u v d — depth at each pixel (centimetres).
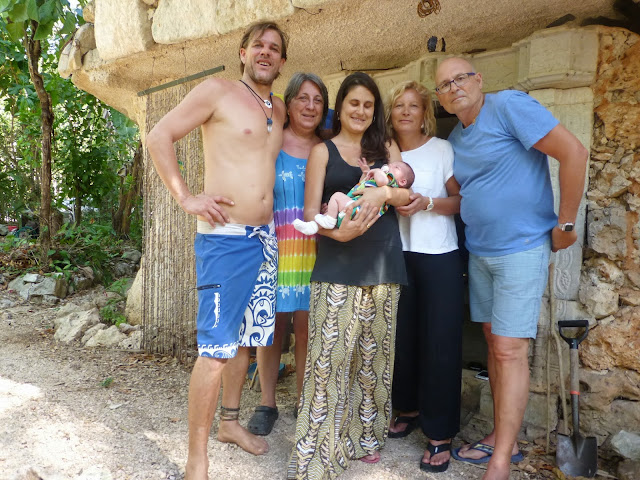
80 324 527
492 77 346
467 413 342
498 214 261
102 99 567
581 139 307
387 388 290
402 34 352
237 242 268
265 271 292
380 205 258
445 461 287
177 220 460
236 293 268
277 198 306
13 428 308
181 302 459
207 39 385
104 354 470
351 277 266
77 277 728
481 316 287
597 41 298
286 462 293
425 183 292
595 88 304
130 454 288
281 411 359
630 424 293
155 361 455
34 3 459
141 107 524
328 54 393
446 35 350
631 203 296
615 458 290
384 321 277
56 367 428
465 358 420
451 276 291
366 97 270
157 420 334
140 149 1001
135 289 549
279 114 294
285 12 326
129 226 1035
